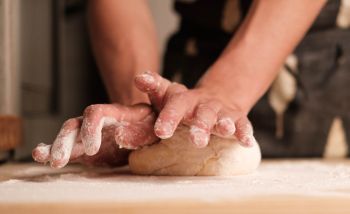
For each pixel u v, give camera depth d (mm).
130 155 791
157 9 1840
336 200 556
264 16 870
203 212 514
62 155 681
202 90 782
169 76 1244
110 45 1050
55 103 1583
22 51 1300
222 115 708
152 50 1054
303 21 875
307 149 1165
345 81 1154
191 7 1239
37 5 1426
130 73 1011
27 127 1340
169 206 529
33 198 564
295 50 1158
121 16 1064
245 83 824
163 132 667
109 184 662
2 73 1063
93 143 673
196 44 1230
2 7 1055
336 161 1034
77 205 533
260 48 853
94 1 1084
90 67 1736
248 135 697
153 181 692
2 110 1066
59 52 1573
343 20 1152
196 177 734
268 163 973
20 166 945
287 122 1161
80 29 1698
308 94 1152
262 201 550
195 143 660
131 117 740
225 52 869
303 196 574
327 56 1155
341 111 1161
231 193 587
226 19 1196
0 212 518
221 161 748
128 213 511
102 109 707
